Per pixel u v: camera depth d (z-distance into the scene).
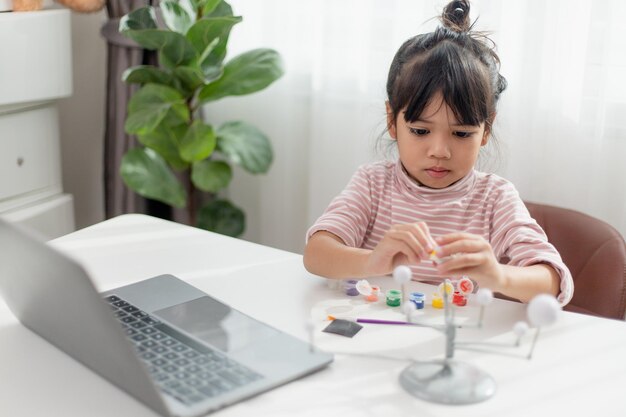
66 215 2.16
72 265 0.70
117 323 0.72
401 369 0.86
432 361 0.85
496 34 1.80
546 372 0.86
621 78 1.74
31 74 1.92
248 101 2.22
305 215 2.24
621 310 1.37
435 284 1.26
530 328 0.97
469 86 1.16
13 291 0.89
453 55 1.17
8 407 0.78
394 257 1.04
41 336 0.94
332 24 2.02
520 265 1.13
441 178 1.24
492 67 1.24
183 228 1.34
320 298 1.06
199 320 0.95
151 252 1.22
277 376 0.82
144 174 2.02
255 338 0.90
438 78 1.16
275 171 2.24
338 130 2.09
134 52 2.12
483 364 0.88
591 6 1.71
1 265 0.86
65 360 0.88
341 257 1.11
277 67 1.93
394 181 1.34
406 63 1.22
